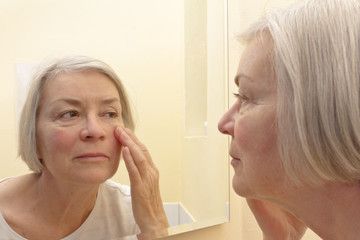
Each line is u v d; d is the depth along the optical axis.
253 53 0.35
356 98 0.27
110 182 0.49
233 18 0.71
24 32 0.43
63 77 0.43
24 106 0.42
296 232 0.52
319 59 0.28
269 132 0.33
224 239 0.69
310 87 0.28
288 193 0.35
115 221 0.49
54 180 0.43
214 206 0.65
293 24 0.30
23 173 0.42
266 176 0.34
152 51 0.53
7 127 0.41
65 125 0.42
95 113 0.44
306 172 0.31
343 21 0.28
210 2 0.64
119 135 0.47
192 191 0.59
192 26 0.60
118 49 0.49
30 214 0.42
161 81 0.55
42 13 0.44
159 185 0.54
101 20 0.48
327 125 0.28
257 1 0.75
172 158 0.56
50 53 0.44
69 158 0.43
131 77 0.51
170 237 0.59
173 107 0.56
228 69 0.68
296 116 0.29
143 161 0.52
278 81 0.31
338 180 0.31
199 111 0.61
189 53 0.59
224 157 0.67
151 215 0.53
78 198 0.45
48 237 0.43
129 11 0.51
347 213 0.33
